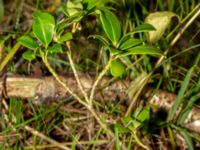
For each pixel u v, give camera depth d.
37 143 0.83
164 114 0.85
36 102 0.83
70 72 0.89
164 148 0.82
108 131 0.72
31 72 0.92
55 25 0.58
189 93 0.82
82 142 0.80
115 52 0.55
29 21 1.14
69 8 0.61
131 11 1.02
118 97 0.84
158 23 0.71
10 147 0.79
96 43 0.97
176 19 1.04
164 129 0.86
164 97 0.84
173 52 1.03
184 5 1.06
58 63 0.96
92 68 0.97
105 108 0.84
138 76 0.81
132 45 0.58
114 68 0.58
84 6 0.62
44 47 0.63
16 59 0.93
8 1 1.27
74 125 0.87
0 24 1.16
